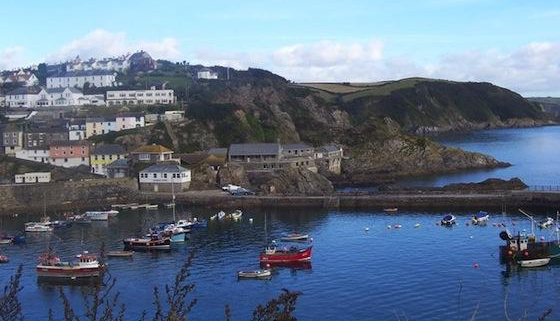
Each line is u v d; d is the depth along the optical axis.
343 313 87.69
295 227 147.75
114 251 128.25
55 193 188.38
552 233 131.38
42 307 94.44
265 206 177.88
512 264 109.50
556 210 155.62
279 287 101.00
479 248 121.06
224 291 99.88
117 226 155.25
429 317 84.88
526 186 182.75
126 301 94.75
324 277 105.31
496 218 149.12
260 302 94.12
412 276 103.56
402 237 132.38
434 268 107.94
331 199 174.00
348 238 133.50
